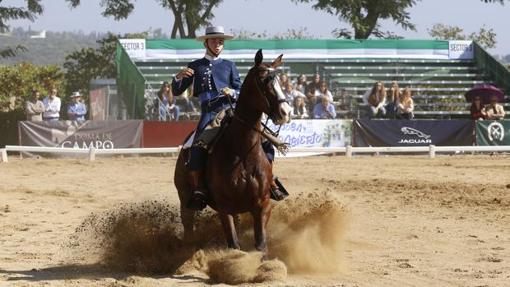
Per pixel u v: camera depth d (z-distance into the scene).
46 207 16.22
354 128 28.98
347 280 9.26
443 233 12.97
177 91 10.34
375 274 9.62
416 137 29.31
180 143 28.08
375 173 22.56
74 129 27.50
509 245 11.84
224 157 9.34
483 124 29.73
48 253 11.16
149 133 27.97
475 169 23.77
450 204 16.55
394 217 14.80
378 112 31.69
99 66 45.38
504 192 18.27
